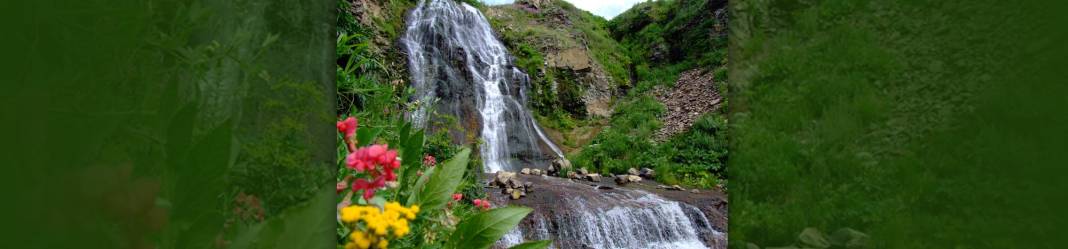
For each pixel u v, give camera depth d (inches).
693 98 377.1
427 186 37.7
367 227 27.3
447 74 368.8
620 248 184.4
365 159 30.9
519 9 502.0
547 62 429.4
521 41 445.1
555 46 442.3
